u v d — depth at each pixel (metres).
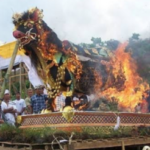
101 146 5.20
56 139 4.85
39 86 8.09
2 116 7.33
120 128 6.23
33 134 5.26
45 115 6.43
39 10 6.71
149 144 6.06
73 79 6.87
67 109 6.28
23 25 6.72
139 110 8.95
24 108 8.30
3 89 7.18
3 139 6.00
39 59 6.94
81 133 5.38
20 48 6.93
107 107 8.00
